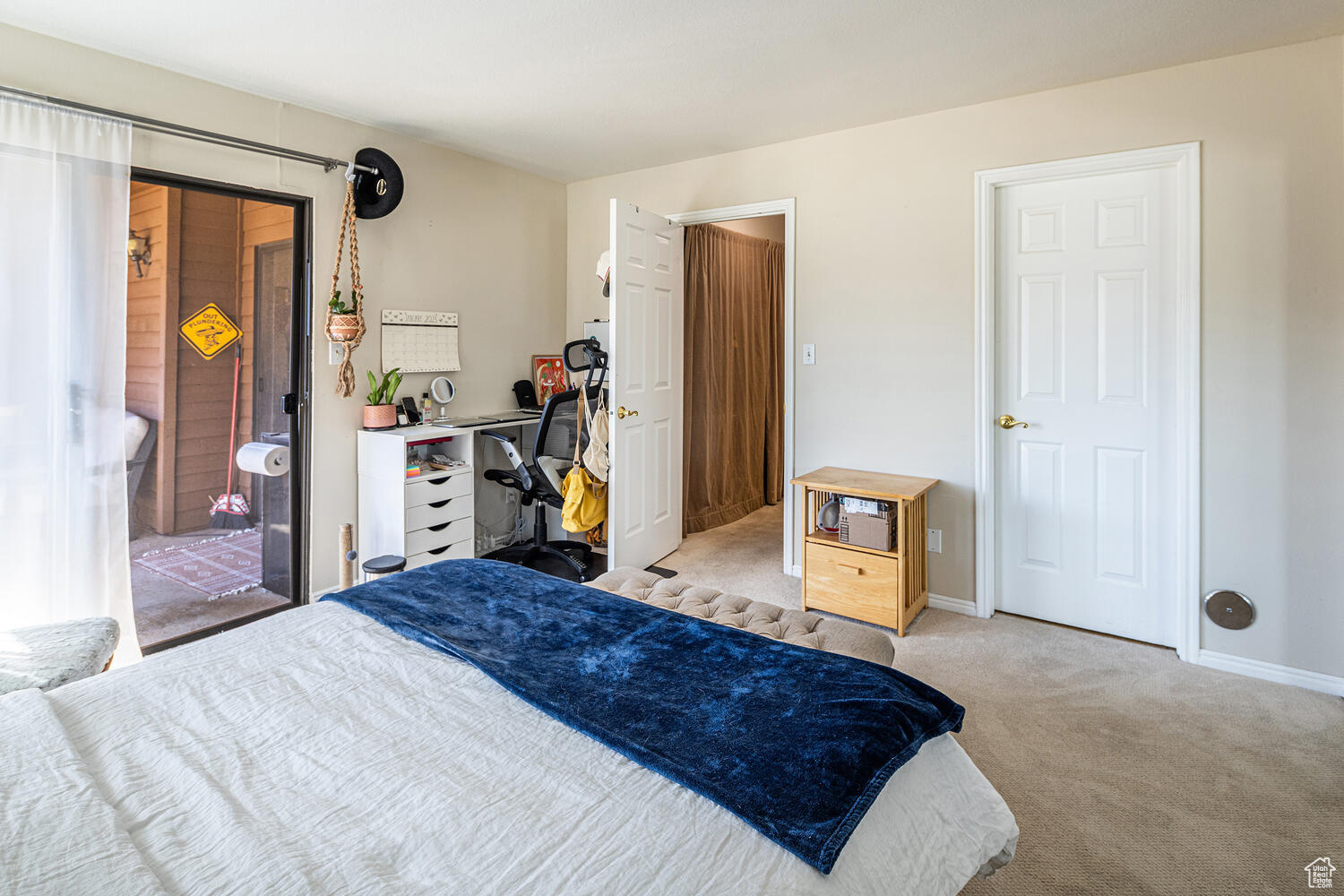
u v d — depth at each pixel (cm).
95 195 246
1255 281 261
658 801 101
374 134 344
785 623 205
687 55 264
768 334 573
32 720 115
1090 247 299
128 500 275
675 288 421
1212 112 266
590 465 362
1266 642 264
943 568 336
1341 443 249
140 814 96
